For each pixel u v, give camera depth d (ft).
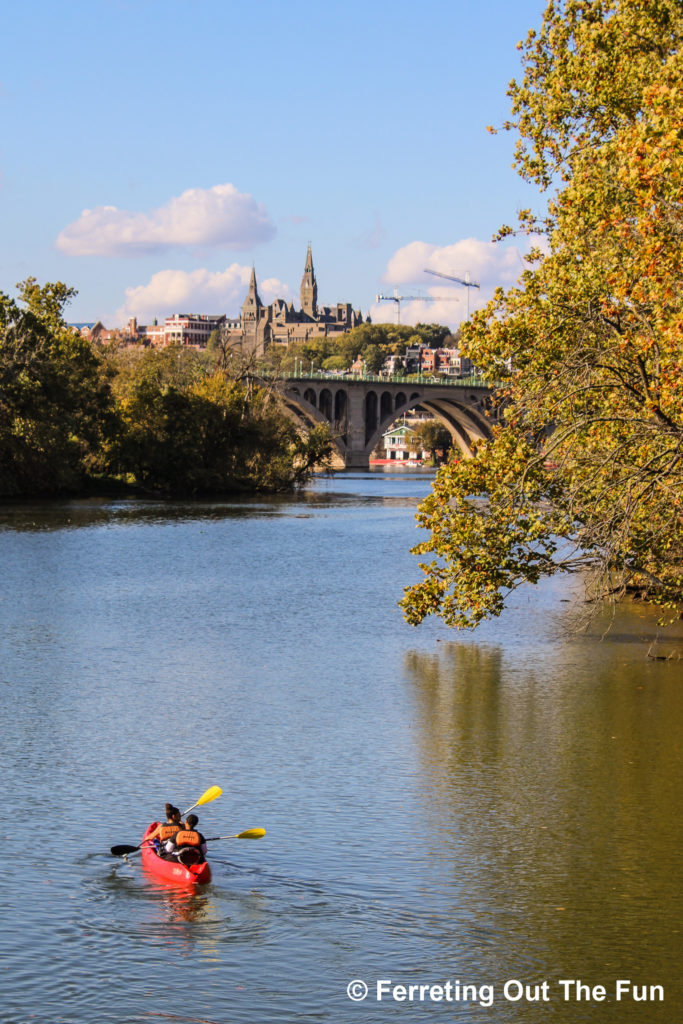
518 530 107.65
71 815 67.67
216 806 69.41
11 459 336.70
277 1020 44.98
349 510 323.37
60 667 109.81
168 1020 44.73
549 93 109.81
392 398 640.17
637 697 97.81
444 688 101.50
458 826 66.08
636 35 99.86
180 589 164.86
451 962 49.80
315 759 79.56
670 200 73.97
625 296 80.79
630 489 93.50
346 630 131.64
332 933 52.47
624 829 65.62
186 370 501.15
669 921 53.72
